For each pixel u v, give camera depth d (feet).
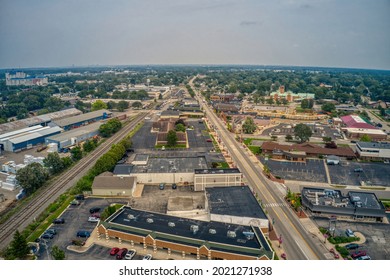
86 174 403.54
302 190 342.03
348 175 412.36
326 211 306.35
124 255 237.45
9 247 249.14
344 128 651.25
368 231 281.33
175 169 389.39
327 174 415.64
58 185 380.17
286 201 338.54
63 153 517.14
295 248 253.03
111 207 299.99
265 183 386.11
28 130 599.98
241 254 217.56
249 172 421.18
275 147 499.92
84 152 505.66
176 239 238.27
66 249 246.47
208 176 359.87
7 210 324.39
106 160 400.67
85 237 263.29
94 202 332.19
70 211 311.47
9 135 558.56
